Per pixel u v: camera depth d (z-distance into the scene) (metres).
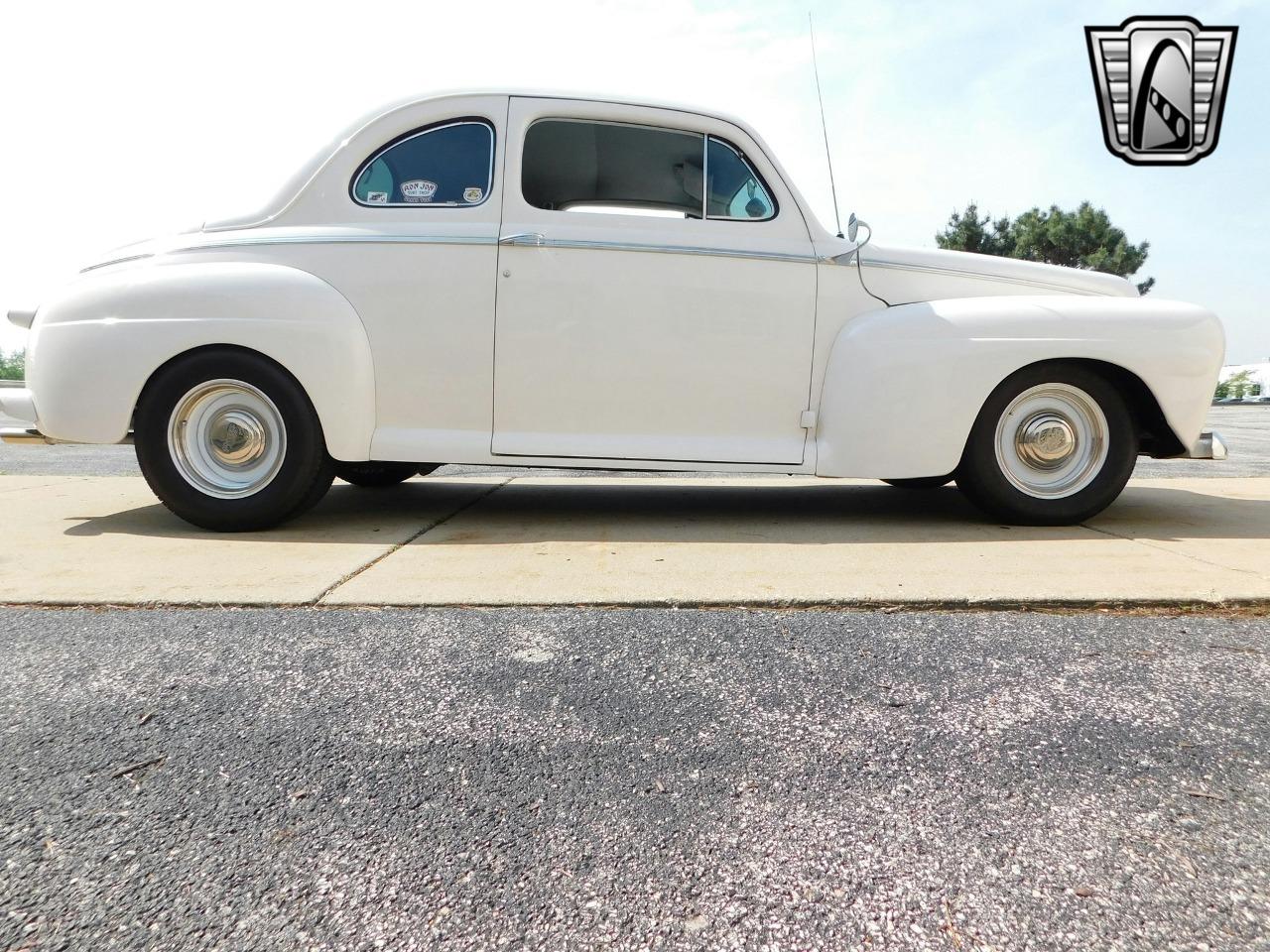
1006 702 1.33
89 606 1.87
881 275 2.99
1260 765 1.13
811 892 0.86
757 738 1.21
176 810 1.00
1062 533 2.81
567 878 0.88
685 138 3.04
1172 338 2.80
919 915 0.82
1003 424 2.88
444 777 1.09
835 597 1.91
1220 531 2.83
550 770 1.11
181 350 2.69
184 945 0.77
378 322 2.81
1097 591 1.95
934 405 2.81
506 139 2.91
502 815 1.00
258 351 2.72
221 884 0.87
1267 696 1.36
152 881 0.87
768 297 2.93
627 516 3.23
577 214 2.89
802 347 2.95
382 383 2.83
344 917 0.82
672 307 2.88
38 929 0.79
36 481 4.31
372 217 2.86
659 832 0.97
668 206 3.35
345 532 2.83
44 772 1.10
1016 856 0.92
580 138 3.04
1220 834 0.96
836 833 0.96
